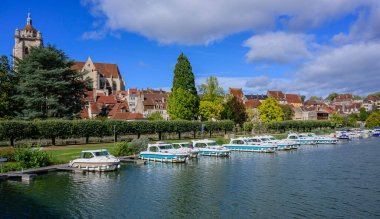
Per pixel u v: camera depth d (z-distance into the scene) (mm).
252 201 32125
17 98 74000
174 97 100312
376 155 67688
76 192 35250
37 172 43531
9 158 46500
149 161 56219
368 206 30672
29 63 76125
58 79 77125
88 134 70812
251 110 139250
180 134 89188
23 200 32250
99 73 170500
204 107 108438
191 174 45062
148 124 80625
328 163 55844
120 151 59062
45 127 64812
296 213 28703
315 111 191500
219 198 33188
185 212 28938
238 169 49281
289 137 99938
